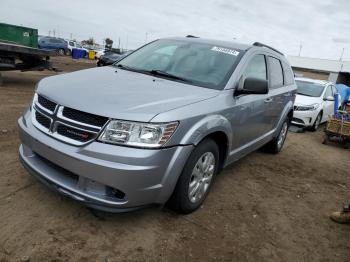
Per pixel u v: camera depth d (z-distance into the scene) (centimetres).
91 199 314
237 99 433
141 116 314
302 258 348
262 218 415
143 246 326
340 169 685
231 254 335
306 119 1023
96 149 308
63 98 337
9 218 337
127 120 311
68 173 333
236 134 447
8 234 314
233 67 450
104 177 306
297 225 413
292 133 998
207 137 388
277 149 686
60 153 319
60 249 304
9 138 560
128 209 321
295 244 371
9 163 459
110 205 313
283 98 611
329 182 589
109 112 313
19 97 959
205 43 500
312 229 409
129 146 310
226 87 422
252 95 477
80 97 335
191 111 350
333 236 400
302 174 607
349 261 356
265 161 646
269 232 387
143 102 335
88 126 314
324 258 354
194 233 359
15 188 395
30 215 347
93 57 4191
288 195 499
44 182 346
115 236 334
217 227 377
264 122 547
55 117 333
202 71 443
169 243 336
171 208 375
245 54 479
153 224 363
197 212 401
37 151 343
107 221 355
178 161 336
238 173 557
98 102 326
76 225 342
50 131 335
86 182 318
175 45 506
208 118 369
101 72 441
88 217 357
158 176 323
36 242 309
